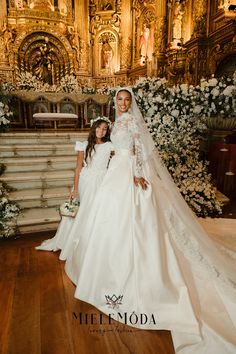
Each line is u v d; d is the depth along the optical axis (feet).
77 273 7.99
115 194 7.15
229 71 25.05
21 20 40.65
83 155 9.53
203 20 27.09
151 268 6.68
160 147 14.57
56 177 14.79
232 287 7.16
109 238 6.99
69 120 24.09
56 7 42.39
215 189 15.17
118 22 45.52
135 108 7.93
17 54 40.88
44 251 10.36
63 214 9.89
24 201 13.41
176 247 7.66
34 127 23.25
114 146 8.00
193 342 5.80
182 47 30.78
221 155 16.40
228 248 9.78
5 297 7.70
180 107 14.43
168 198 8.10
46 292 7.92
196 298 6.82
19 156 16.34
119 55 46.34
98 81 46.34
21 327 6.61
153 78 14.38
